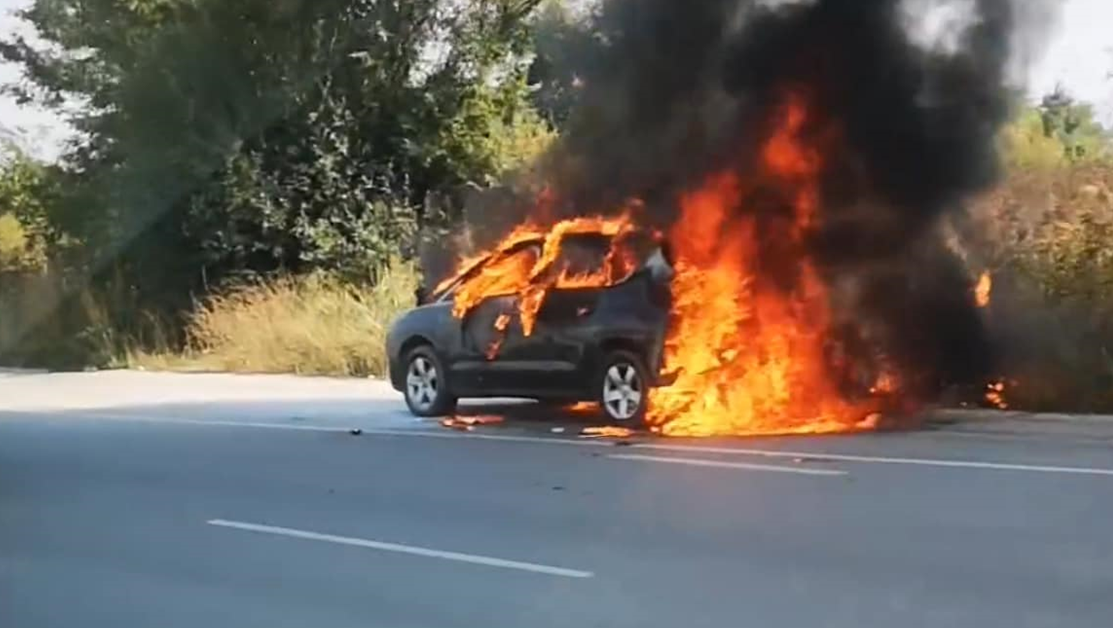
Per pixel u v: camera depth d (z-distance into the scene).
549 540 9.19
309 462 13.16
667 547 8.86
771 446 13.45
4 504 11.15
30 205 32.31
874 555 8.45
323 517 10.27
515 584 8.01
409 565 8.59
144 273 29.97
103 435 15.77
